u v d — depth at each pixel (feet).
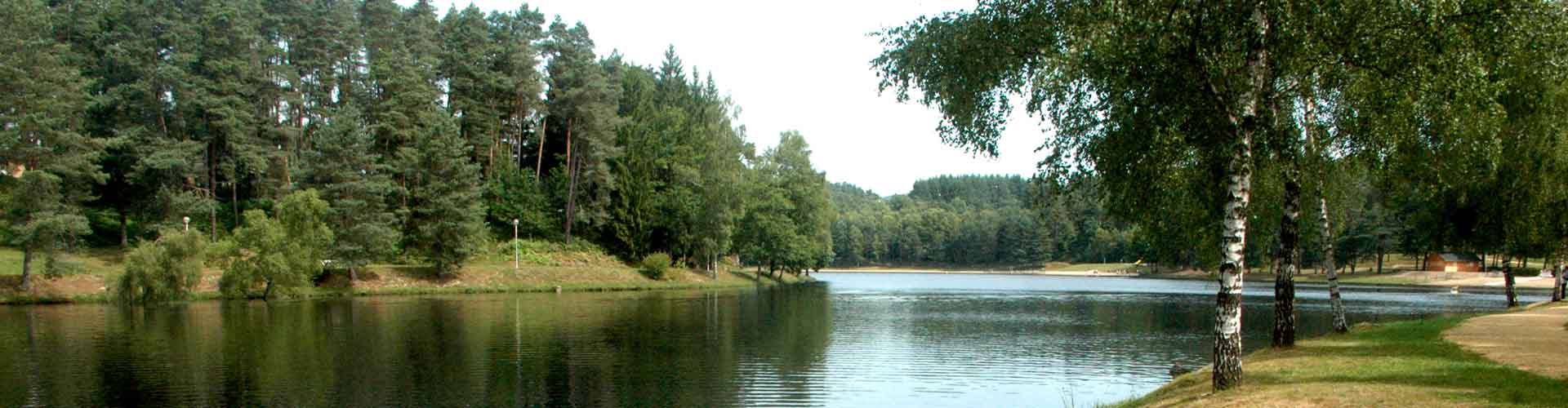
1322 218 73.72
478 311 134.10
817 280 337.52
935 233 541.34
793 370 75.00
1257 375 44.57
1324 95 50.83
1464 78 39.22
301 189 183.93
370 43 232.94
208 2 194.49
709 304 157.89
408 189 205.26
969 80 47.73
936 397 63.31
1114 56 38.75
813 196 269.44
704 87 287.07
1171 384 51.11
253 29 202.49
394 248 187.93
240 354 80.69
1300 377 42.55
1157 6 37.63
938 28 49.01
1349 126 49.62
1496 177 80.48
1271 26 38.75
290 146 207.62
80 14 195.31
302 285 160.25
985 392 65.10
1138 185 48.24
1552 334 62.59
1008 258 505.66
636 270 234.99
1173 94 40.47
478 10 238.48
